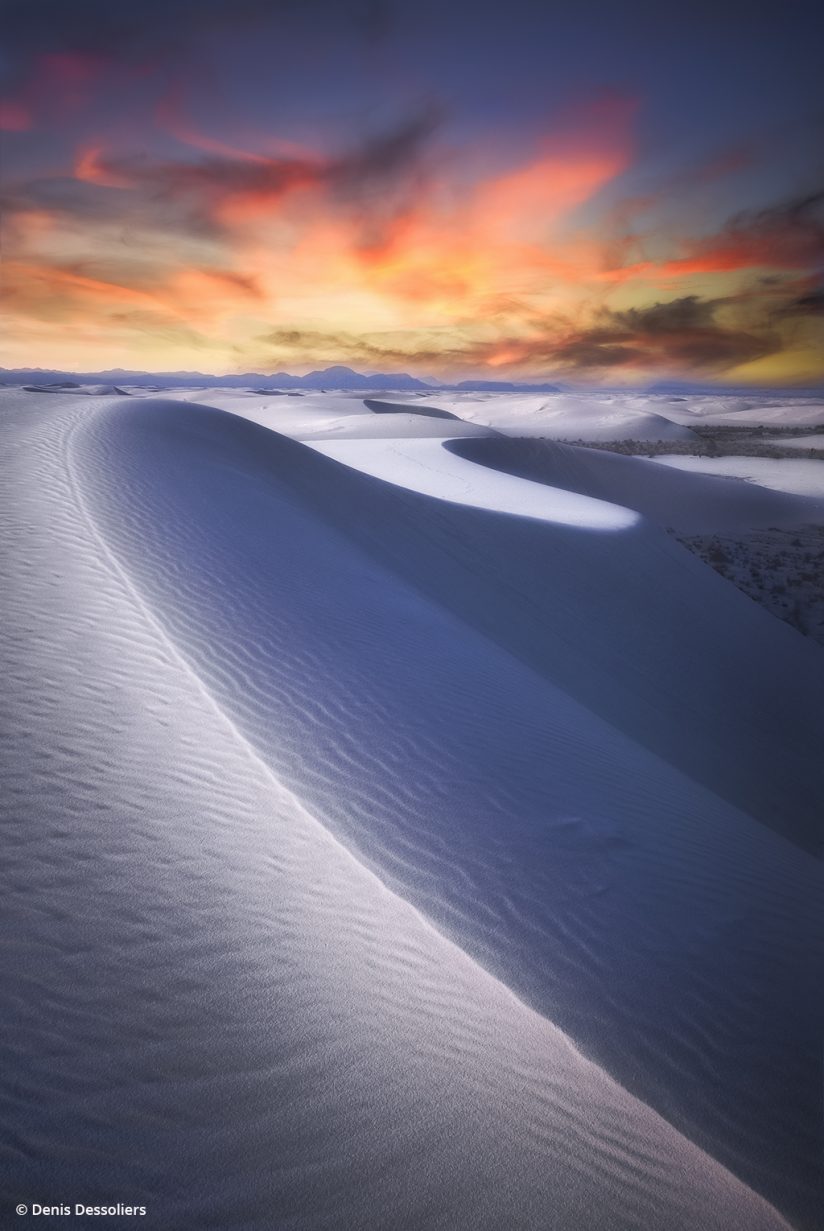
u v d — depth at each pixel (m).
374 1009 3.28
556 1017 3.41
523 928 3.98
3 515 7.95
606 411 125.56
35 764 4.39
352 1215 2.50
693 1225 2.65
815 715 14.97
